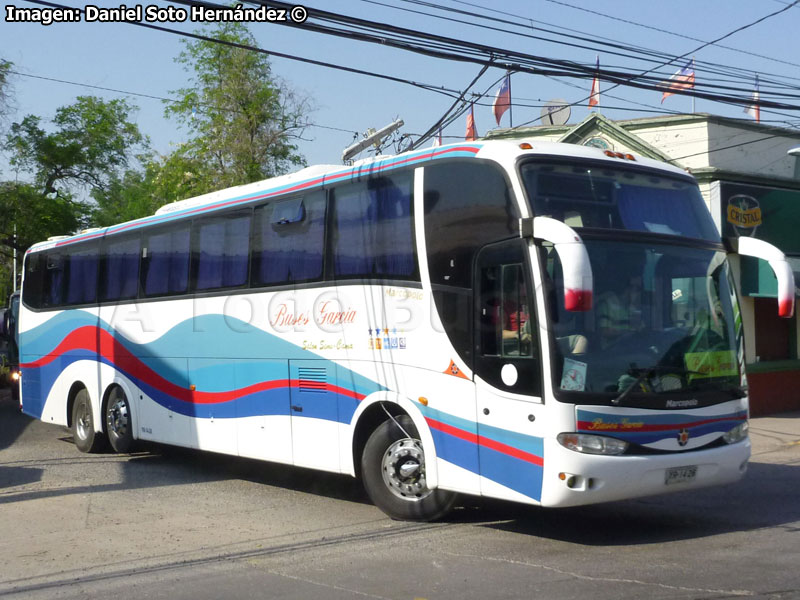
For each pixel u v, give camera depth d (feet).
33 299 54.70
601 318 25.25
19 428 62.49
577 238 22.99
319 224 32.86
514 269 25.63
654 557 23.88
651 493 25.04
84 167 111.34
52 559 25.64
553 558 24.11
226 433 37.19
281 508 32.68
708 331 27.12
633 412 24.84
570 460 24.11
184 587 22.38
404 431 29.30
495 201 26.40
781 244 61.82
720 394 26.68
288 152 109.19
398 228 29.48
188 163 107.45
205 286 38.88
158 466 43.80
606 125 63.36
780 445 47.44
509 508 31.53
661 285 26.50
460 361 26.99
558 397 24.35
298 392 33.27
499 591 20.92
